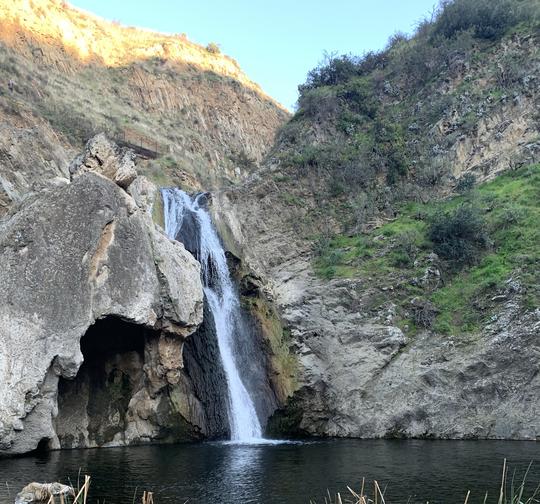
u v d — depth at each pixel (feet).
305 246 132.57
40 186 85.56
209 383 99.14
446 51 174.81
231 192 138.92
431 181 145.48
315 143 161.27
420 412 95.61
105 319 86.58
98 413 87.15
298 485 56.18
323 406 101.86
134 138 206.28
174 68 281.95
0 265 74.28
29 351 73.51
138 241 86.17
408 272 116.88
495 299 104.94
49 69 215.72
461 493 52.85
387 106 172.45
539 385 92.89
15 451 72.23
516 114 153.48
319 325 109.81
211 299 108.47
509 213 122.31
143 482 57.16
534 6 180.34
